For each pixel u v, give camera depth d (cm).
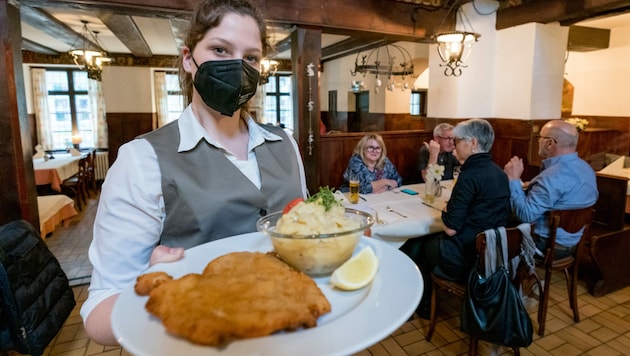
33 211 277
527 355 217
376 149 324
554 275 324
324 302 58
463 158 224
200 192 81
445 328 248
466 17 407
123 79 713
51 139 725
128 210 74
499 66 418
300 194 103
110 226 73
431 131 442
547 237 236
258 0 313
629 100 547
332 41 658
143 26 489
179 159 81
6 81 251
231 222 86
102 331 62
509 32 404
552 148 242
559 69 402
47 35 562
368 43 590
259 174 94
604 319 253
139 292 61
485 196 210
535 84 388
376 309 59
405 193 301
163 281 61
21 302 181
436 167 267
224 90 83
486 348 226
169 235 82
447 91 431
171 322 50
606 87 573
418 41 419
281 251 74
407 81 662
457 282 220
